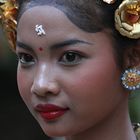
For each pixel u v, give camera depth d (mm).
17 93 9242
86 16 3277
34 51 3311
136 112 6113
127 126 3580
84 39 3268
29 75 3355
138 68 3438
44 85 3240
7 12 3650
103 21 3314
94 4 3305
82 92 3264
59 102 3264
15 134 9414
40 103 3295
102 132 3480
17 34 3408
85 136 3490
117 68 3375
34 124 9398
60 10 3264
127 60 3420
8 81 8953
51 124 3307
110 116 3473
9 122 9383
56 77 3262
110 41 3344
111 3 3316
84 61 3273
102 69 3303
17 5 3586
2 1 3680
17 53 3426
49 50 3271
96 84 3289
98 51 3299
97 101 3305
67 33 3252
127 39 3391
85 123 3320
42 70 3275
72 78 3256
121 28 3334
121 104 3496
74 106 3273
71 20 3254
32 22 3289
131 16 3346
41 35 3268
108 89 3342
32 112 3402
